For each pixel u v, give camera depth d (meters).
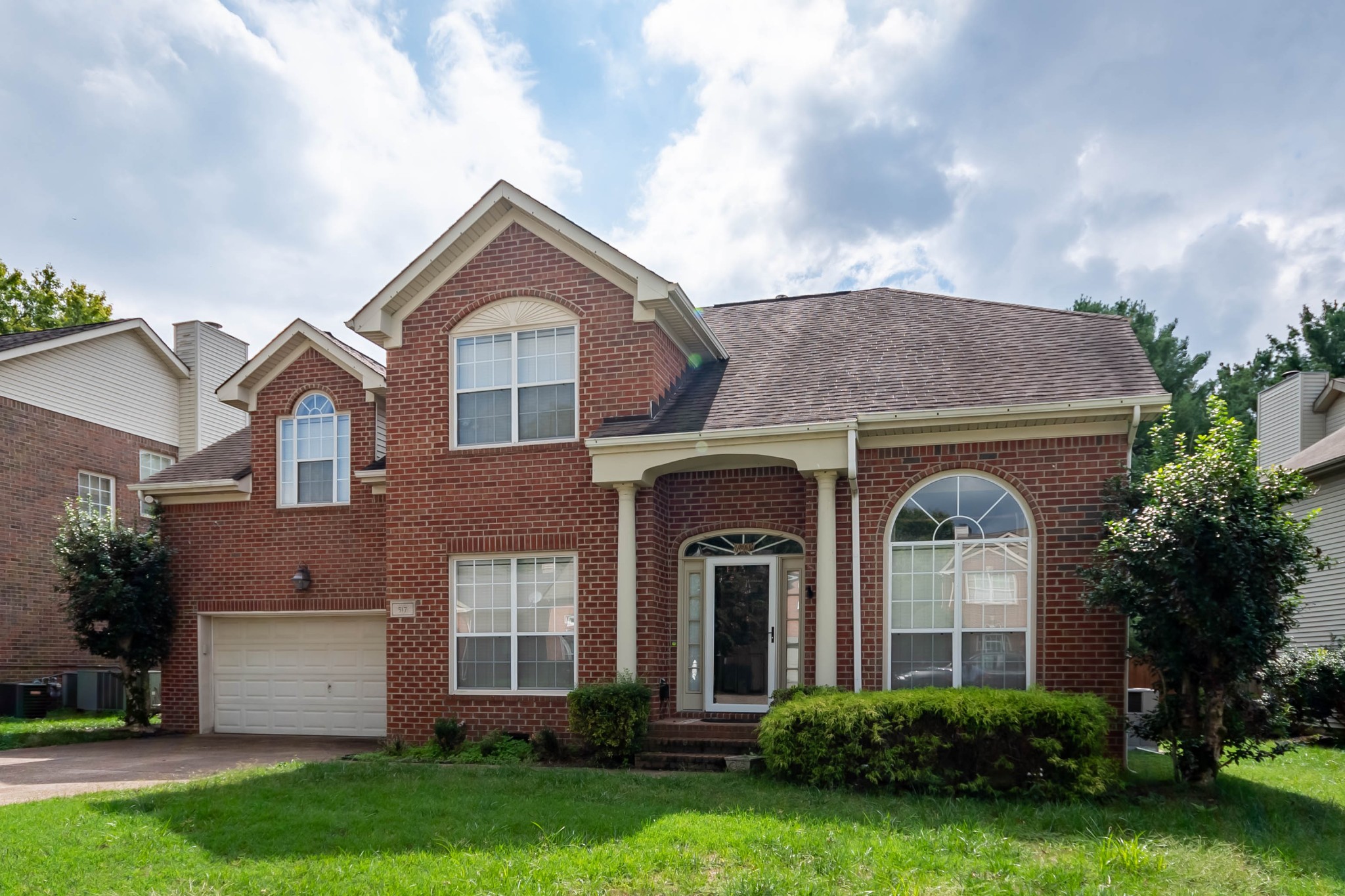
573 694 11.72
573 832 7.62
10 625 19.08
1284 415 24.88
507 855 7.02
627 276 13.00
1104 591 9.89
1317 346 37.56
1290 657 15.10
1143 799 9.23
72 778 11.27
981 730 9.34
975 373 12.32
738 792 9.33
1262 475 9.63
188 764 12.39
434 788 9.53
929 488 11.69
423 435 13.73
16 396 19.55
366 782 9.97
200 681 16.45
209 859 7.04
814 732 9.73
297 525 16.12
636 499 12.75
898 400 11.93
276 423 16.44
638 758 11.46
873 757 9.52
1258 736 9.95
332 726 15.90
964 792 9.40
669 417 12.77
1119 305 37.06
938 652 11.41
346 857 6.98
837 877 6.46
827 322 15.48
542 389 13.39
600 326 13.14
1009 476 11.35
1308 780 11.06
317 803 8.81
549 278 13.41
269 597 16.14
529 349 13.52
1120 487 10.81
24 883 6.43
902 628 11.56
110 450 22.09
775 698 11.33
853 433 11.40
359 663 15.91
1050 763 9.13
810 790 9.45
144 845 7.34
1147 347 35.94
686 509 13.14
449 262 13.88
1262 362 40.19
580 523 12.87
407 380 13.90
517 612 13.11
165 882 6.48
